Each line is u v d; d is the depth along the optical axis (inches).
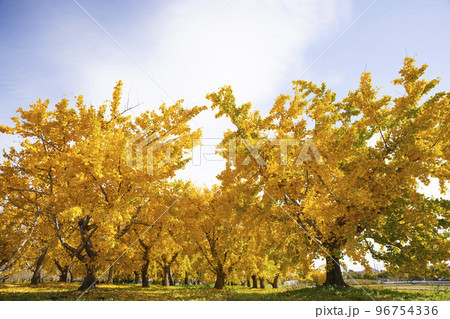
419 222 438.3
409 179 429.1
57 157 510.9
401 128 456.8
